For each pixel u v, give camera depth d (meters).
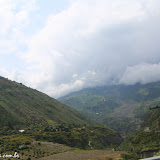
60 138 167.25
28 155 101.94
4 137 149.25
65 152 122.12
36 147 124.19
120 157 102.19
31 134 170.25
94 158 100.38
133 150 141.00
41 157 101.62
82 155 111.62
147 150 117.88
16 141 132.12
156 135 148.62
